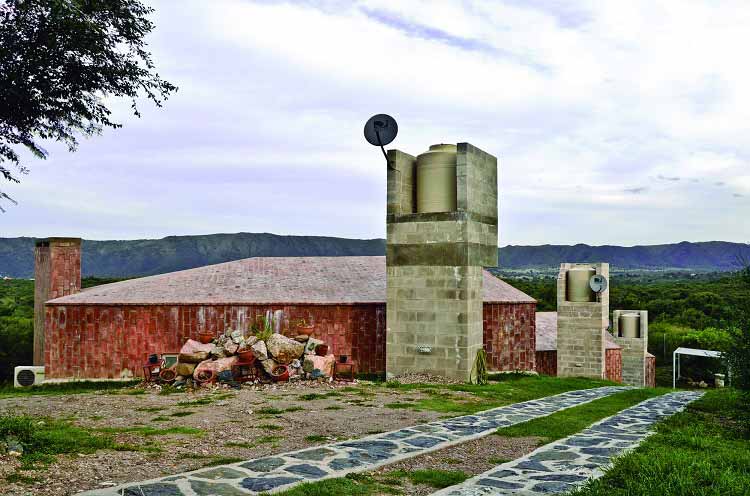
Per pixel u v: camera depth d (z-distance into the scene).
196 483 6.81
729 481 6.86
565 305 30.23
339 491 6.65
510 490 6.89
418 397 14.85
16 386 22.72
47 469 7.29
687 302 72.00
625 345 38.03
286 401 13.95
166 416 12.03
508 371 24.72
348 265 27.89
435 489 7.05
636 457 8.07
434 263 18.86
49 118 9.98
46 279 25.84
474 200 19.22
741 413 13.84
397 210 19.55
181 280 25.52
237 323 22.97
